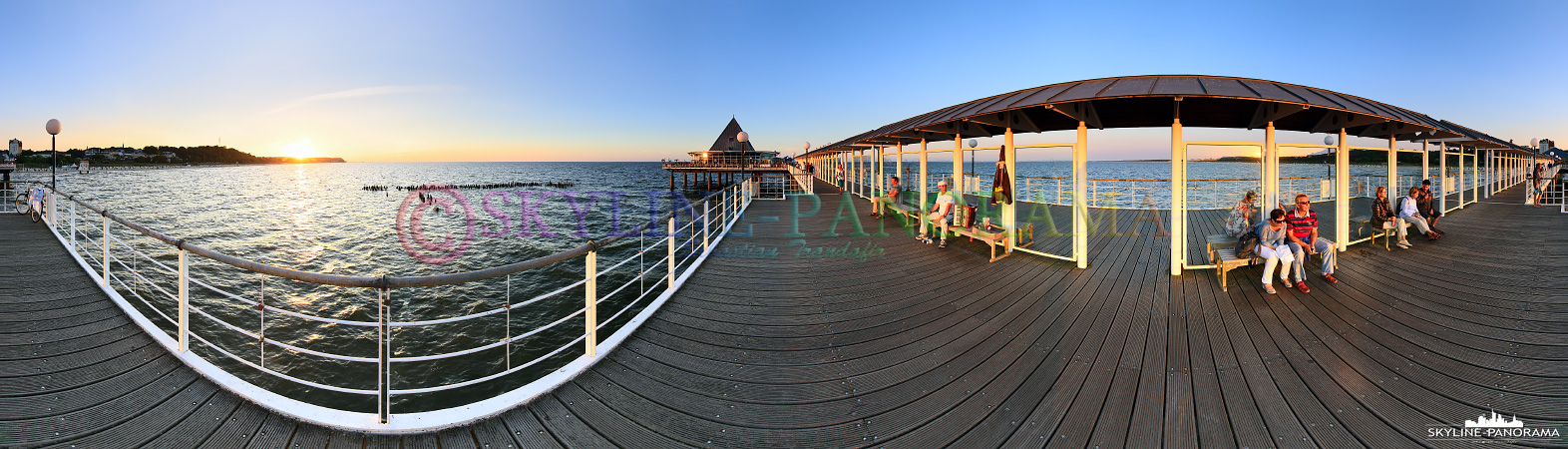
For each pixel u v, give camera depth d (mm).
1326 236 8914
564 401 3111
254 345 8094
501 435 2771
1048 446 2658
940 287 5574
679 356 3779
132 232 21781
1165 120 7066
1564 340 3930
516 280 12578
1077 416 2922
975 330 4270
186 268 3613
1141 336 4066
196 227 25344
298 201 42406
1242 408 2980
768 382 3385
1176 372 3432
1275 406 2998
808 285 5695
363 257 17938
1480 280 5648
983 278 5926
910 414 2982
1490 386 3229
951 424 2873
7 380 3422
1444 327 4230
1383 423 2822
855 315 4688
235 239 21734
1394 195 8133
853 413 3006
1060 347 3877
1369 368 3471
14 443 2746
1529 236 8484
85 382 3391
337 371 7023
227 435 2799
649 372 3512
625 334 4094
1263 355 3686
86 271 6191
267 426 2854
